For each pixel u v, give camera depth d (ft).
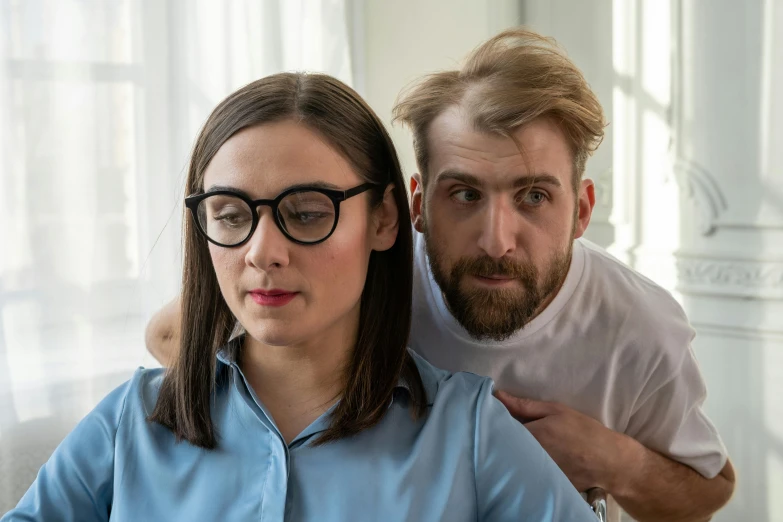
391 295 2.92
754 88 7.61
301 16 7.93
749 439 7.71
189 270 2.92
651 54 8.18
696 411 3.88
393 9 8.57
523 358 3.48
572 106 2.93
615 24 8.38
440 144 3.00
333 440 2.71
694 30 7.91
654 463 3.66
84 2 6.49
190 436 2.77
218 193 2.55
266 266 2.49
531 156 2.88
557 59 3.06
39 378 6.33
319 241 2.53
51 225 6.40
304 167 2.54
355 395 2.78
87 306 6.57
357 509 2.58
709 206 7.86
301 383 2.83
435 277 3.13
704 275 7.92
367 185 2.68
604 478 3.44
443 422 2.82
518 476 2.72
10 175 6.19
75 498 2.83
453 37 8.82
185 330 2.90
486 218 2.92
